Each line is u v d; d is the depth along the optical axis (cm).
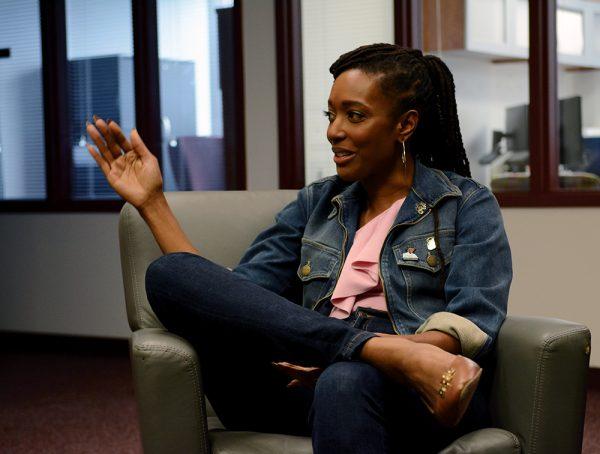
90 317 438
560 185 377
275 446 130
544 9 343
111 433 282
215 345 137
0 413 314
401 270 145
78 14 453
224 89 426
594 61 547
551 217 340
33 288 452
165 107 440
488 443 125
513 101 575
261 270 159
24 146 468
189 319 134
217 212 176
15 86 468
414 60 149
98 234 434
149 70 434
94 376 379
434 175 151
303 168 395
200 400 130
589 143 430
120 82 448
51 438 278
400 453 130
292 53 390
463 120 561
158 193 153
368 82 144
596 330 333
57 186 448
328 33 387
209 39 428
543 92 344
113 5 446
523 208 346
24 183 470
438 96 155
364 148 146
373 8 378
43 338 450
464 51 522
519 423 129
